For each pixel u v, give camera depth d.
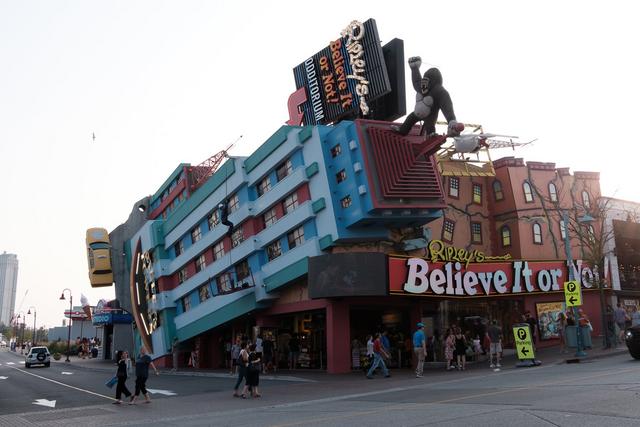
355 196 26.80
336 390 19.08
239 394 19.14
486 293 29.25
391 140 27.33
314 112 36.62
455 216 35.41
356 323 28.53
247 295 33.50
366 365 25.84
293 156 30.70
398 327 29.11
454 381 18.69
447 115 25.52
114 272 60.44
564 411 9.86
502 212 37.06
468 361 28.58
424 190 27.22
